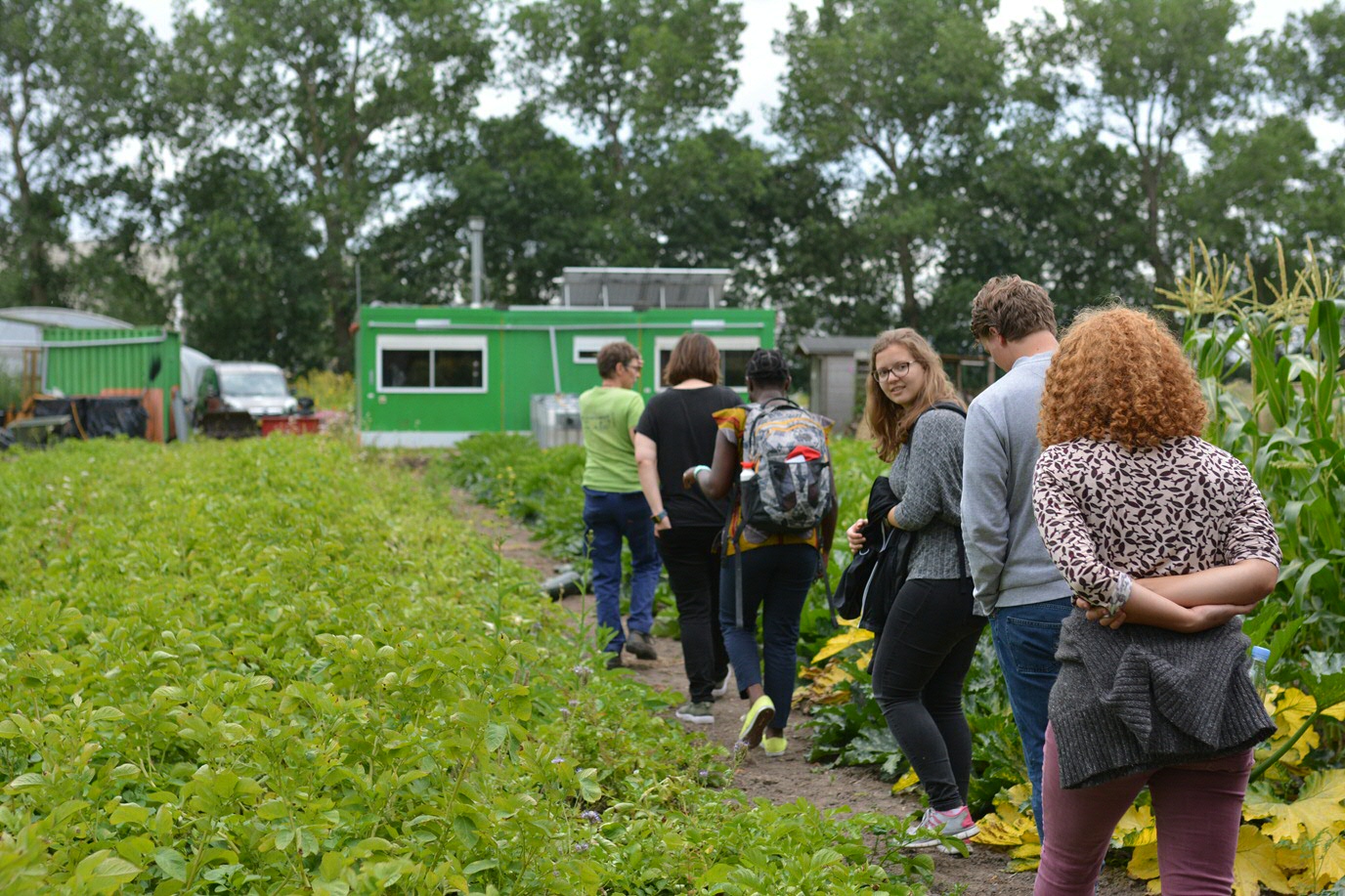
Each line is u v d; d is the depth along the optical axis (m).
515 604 6.89
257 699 3.63
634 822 3.96
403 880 2.67
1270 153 46.03
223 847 2.92
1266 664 4.37
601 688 5.48
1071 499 2.81
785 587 5.58
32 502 10.29
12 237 50.19
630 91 52.56
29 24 49.97
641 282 26.91
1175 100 49.44
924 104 50.81
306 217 46.44
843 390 33.47
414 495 13.82
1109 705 2.66
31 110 51.12
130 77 50.25
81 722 3.26
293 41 48.47
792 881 3.44
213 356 50.00
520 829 3.03
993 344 3.80
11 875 2.15
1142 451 2.82
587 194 49.28
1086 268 50.84
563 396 24.70
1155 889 3.96
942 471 4.18
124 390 27.27
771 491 5.35
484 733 3.15
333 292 48.31
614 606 7.45
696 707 6.27
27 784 2.89
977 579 3.56
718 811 4.28
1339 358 5.41
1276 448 5.34
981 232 50.19
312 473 11.36
